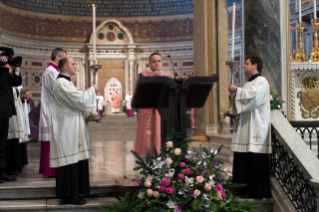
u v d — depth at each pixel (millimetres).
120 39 19047
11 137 4887
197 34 7004
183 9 18344
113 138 12320
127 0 18891
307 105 5781
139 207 3422
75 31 18609
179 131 3531
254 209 3969
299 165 3588
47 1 17469
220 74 6957
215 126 6992
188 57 18281
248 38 5289
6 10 15500
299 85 5805
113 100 18844
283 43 5496
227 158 6020
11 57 4527
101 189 4336
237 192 4199
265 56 5180
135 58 19141
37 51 17250
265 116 4078
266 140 4055
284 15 5473
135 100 3656
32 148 9195
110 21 18750
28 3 16703
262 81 4047
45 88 4879
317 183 2992
